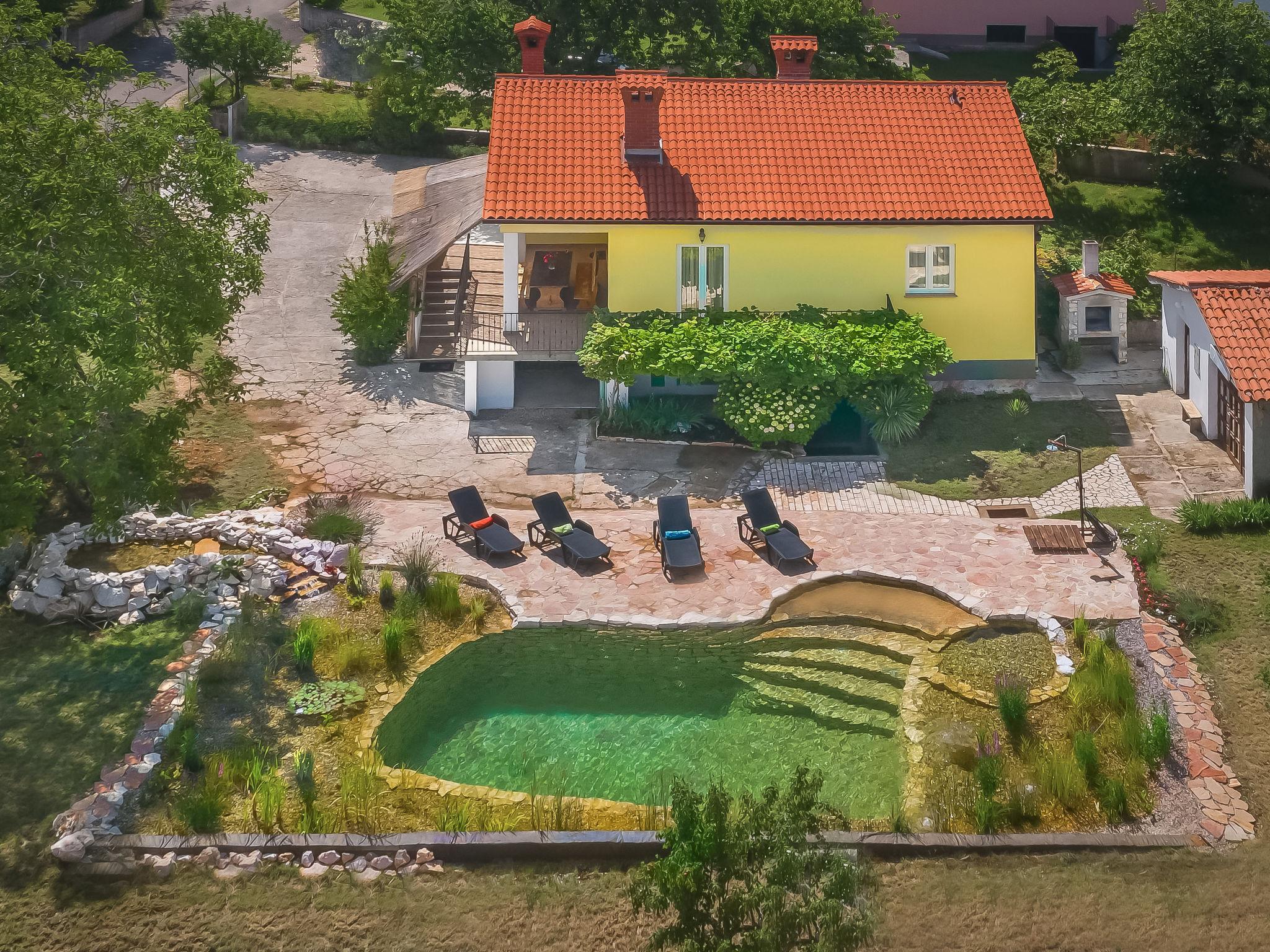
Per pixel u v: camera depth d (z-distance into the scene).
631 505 27.94
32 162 22.91
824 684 22.55
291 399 31.61
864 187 31.69
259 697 21.86
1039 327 34.50
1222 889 17.83
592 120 32.66
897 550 26.06
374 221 39.94
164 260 24.38
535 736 21.34
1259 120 37.75
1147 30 39.75
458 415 31.30
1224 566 25.27
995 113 33.44
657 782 20.28
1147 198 40.06
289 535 25.77
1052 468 29.06
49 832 18.80
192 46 45.78
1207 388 29.48
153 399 30.94
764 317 31.12
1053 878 18.09
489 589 25.05
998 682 22.03
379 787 19.89
